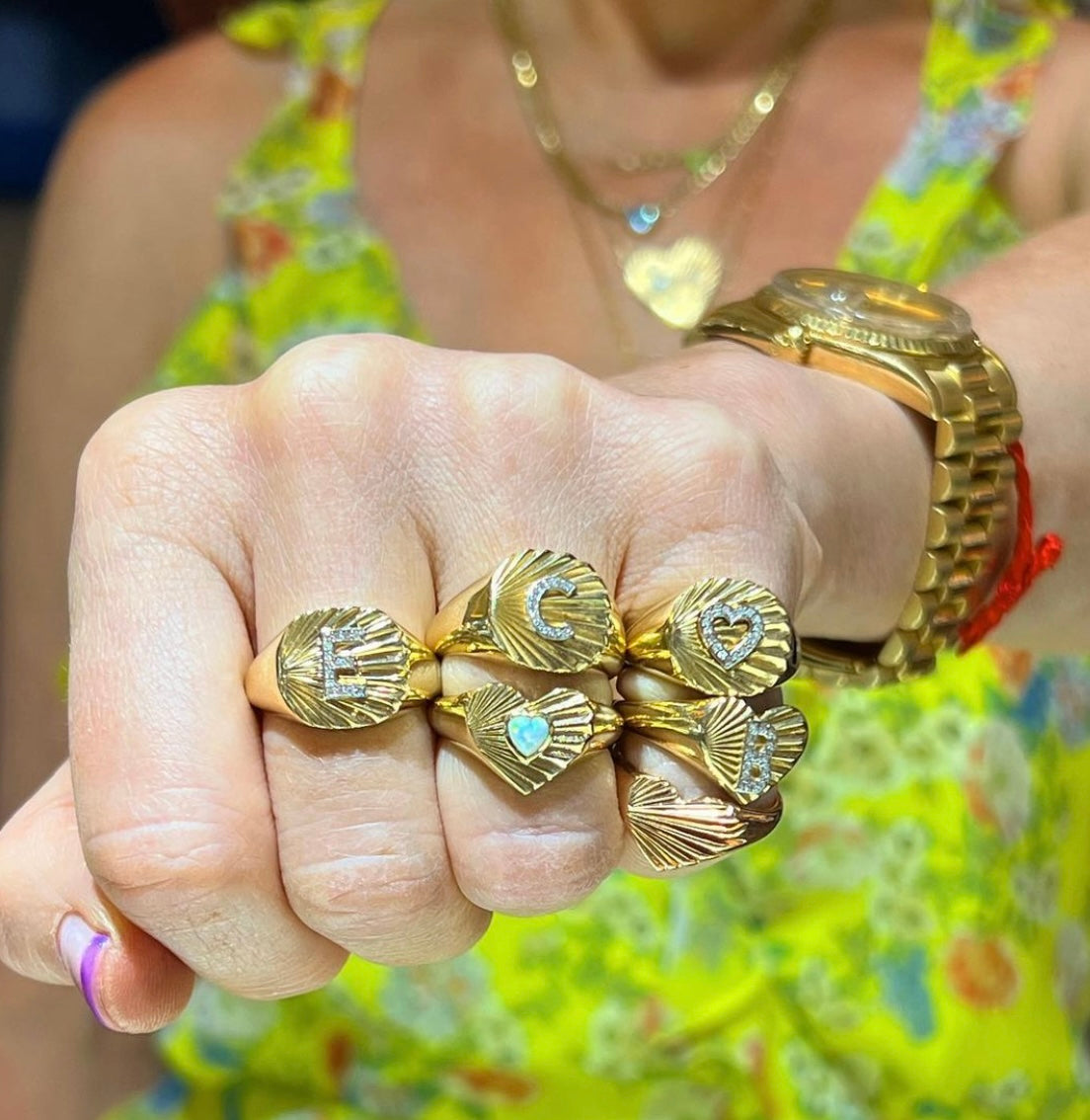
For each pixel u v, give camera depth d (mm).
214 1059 378
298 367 186
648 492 191
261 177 405
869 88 393
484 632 178
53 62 571
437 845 181
